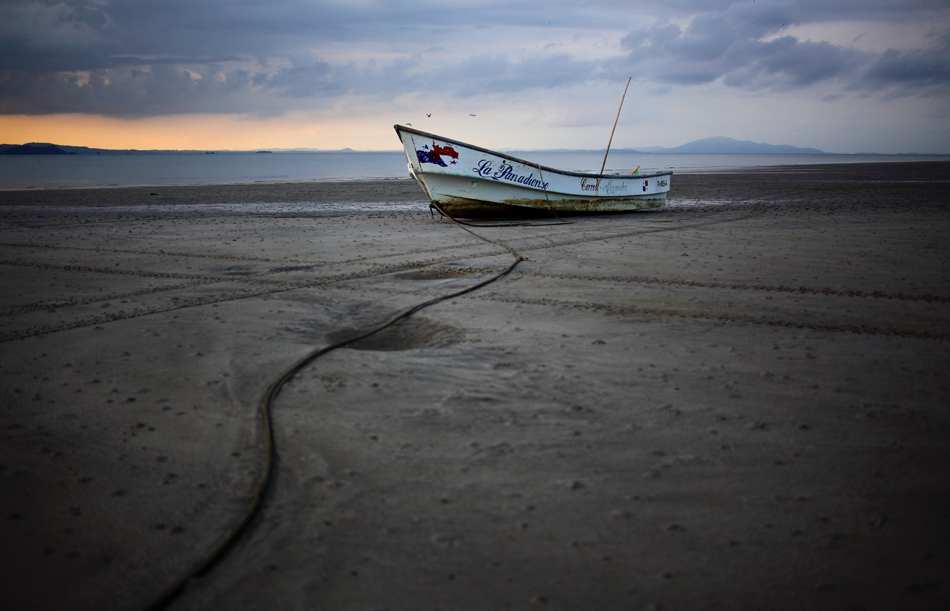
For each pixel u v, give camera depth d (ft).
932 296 18.42
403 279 21.91
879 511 7.23
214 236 34.04
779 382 11.41
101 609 5.65
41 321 16.17
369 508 7.29
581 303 17.84
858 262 24.06
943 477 8.01
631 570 6.16
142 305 17.95
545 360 12.74
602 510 7.25
